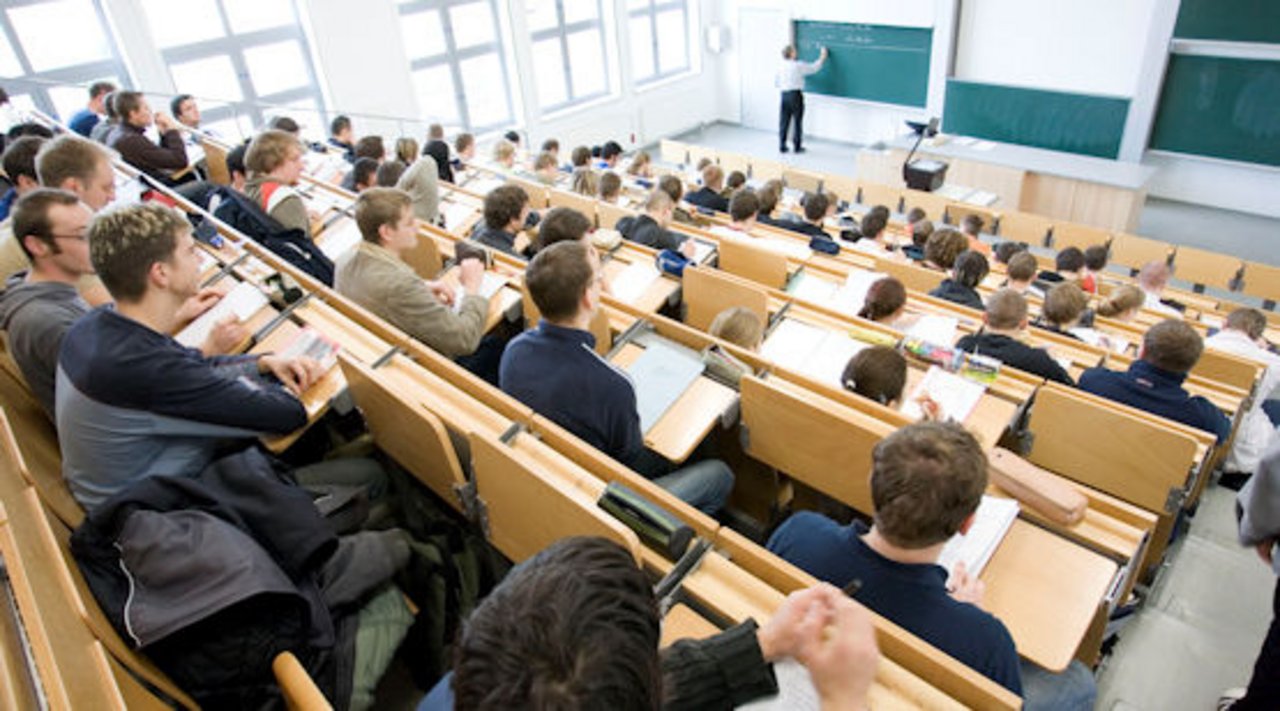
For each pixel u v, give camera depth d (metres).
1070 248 4.80
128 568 1.32
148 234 1.59
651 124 9.95
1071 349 3.16
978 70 8.09
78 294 1.92
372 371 1.77
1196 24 6.52
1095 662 1.96
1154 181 7.44
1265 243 6.50
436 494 2.09
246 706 1.30
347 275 2.51
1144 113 7.07
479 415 1.81
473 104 8.43
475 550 1.96
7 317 1.83
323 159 5.21
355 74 7.10
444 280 3.05
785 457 2.17
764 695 0.98
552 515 1.51
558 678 0.53
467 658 0.56
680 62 10.26
